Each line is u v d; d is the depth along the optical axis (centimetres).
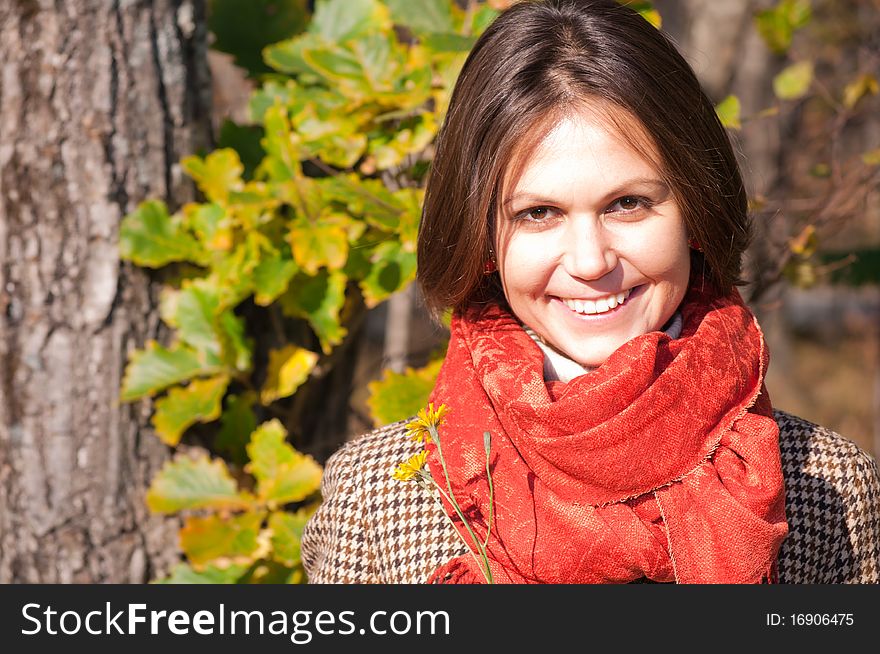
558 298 154
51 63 260
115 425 268
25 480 269
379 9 271
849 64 690
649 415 147
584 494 149
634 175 144
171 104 269
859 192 341
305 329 285
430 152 270
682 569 148
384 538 166
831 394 1002
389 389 252
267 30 285
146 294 269
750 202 271
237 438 274
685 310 169
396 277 253
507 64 148
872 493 167
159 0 267
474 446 157
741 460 153
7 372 268
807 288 343
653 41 150
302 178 249
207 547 257
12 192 264
